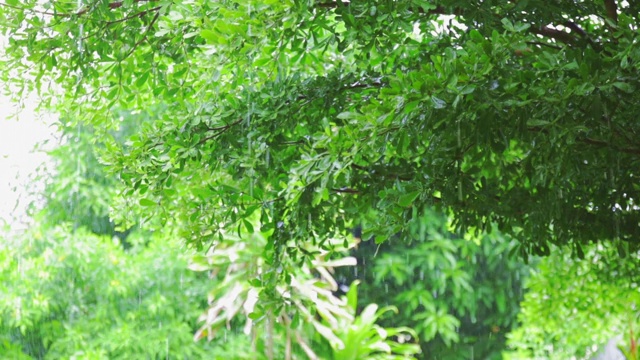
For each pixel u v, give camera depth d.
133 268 9.09
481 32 2.90
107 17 3.33
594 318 6.32
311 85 3.36
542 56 2.47
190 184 3.90
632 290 5.26
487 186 3.42
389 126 2.59
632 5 3.11
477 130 2.53
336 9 2.87
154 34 3.41
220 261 7.45
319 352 9.09
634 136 2.76
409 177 3.31
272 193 3.39
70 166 9.85
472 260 10.43
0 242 8.81
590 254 5.61
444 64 2.47
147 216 3.73
